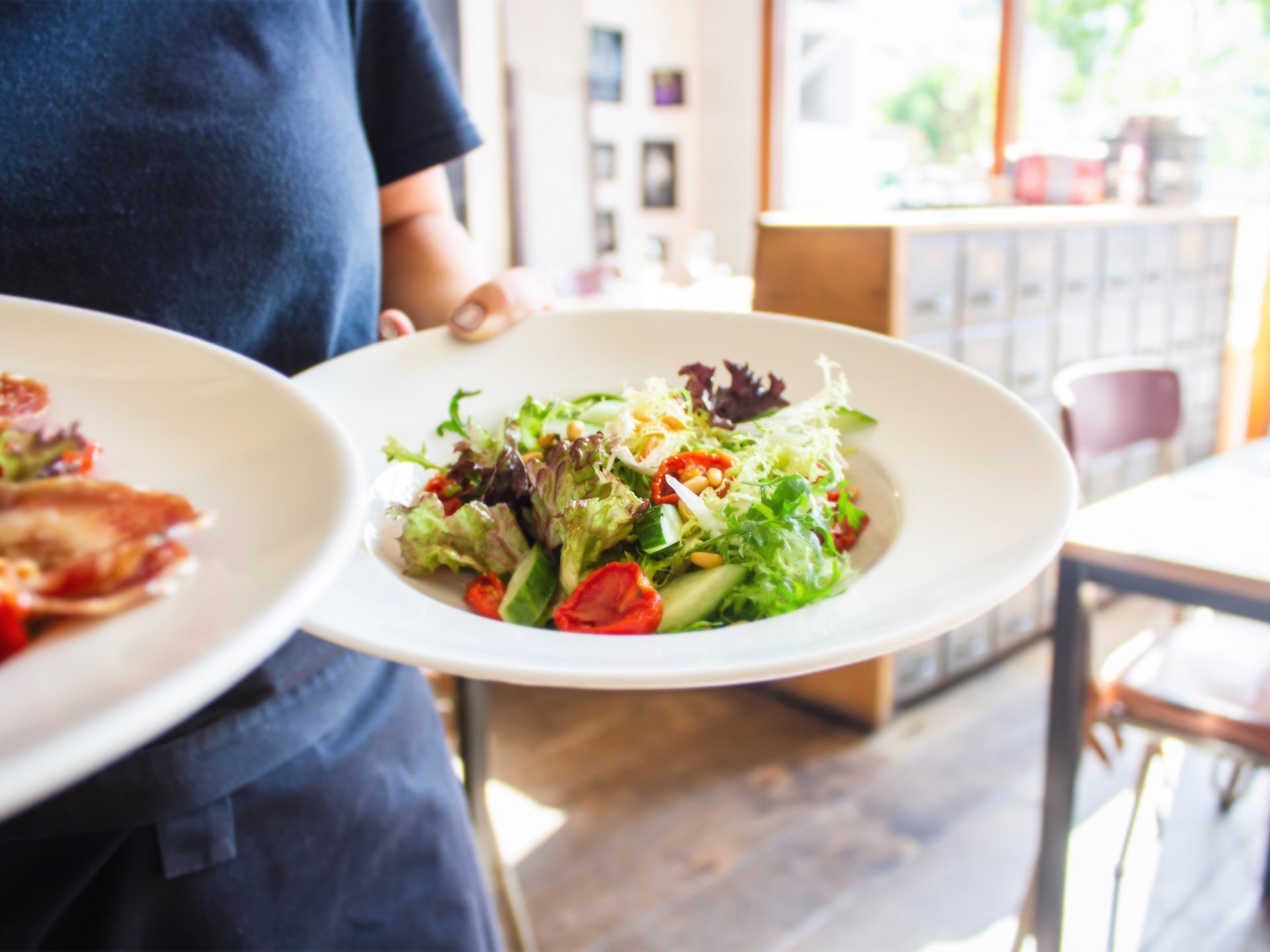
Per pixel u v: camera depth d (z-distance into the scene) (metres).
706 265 3.85
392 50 0.85
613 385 0.74
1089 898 1.76
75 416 0.42
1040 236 2.50
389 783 0.73
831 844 1.94
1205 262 3.21
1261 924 1.69
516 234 3.56
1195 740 1.45
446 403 0.70
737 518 0.55
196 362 0.43
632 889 1.82
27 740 0.24
